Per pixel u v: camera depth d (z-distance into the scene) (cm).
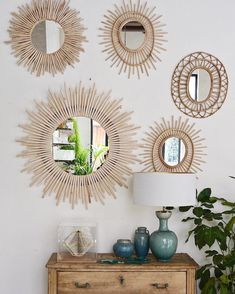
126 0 274
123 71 274
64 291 233
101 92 273
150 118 275
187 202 233
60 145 271
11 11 270
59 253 257
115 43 273
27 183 270
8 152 269
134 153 275
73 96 271
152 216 274
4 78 269
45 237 270
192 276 235
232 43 278
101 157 273
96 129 273
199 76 278
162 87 276
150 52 275
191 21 277
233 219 248
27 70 270
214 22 278
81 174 272
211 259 276
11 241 269
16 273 269
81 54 272
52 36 271
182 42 277
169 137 276
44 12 270
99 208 272
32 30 270
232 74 279
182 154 277
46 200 270
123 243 249
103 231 272
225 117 279
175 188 230
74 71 272
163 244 240
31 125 270
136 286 234
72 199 271
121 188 274
